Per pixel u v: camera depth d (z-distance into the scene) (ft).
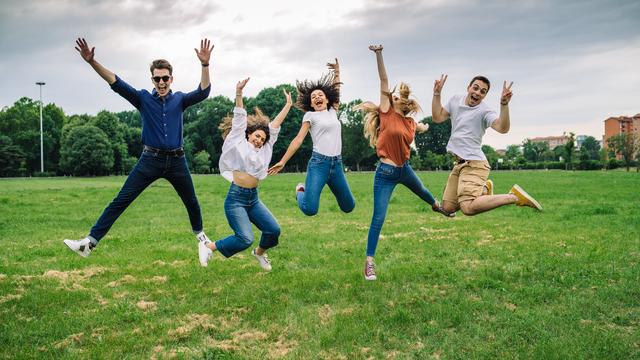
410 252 33.37
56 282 26.32
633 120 522.88
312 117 25.39
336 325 19.85
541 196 76.79
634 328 19.45
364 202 68.90
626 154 236.63
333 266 29.73
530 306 22.15
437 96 24.75
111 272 28.45
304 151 272.31
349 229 43.75
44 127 307.58
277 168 24.61
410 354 17.49
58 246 36.76
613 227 42.63
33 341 18.80
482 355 17.25
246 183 23.02
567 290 24.14
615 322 20.10
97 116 290.97
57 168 298.35
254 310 21.88
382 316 20.90
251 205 23.63
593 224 44.60
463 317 20.63
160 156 22.58
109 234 41.98
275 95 264.52
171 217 53.36
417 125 25.96
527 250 33.14
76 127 272.51
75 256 32.81
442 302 22.56
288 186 108.27
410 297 23.35
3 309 22.16
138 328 20.01
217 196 80.74
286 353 17.80
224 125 24.70
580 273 26.84
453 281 25.90
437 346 18.06
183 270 29.09
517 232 40.75
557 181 125.29
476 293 24.11
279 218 51.75
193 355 17.46
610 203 63.57
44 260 32.14
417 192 25.73
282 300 23.13
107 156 270.46
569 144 265.34
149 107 22.48
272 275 27.63
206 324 20.25
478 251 32.94
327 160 25.23
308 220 50.03
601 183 112.37
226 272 28.43
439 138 363.15
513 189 22.56
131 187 22.79
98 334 19.48
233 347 18.08
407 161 25.02
